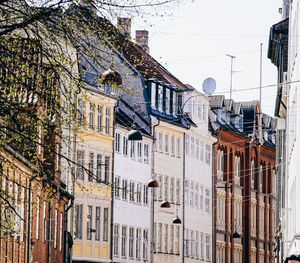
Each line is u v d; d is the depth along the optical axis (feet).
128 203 344.28
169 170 375.25
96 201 322.14
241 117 444.96
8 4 111.55
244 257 447.83
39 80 113.80
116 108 333.83
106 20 112.88
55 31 112.16
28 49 113.39
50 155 120.57
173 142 377.71
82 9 111.86
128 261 345.72
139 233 354.13
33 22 111.34
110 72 117.39
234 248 437.17
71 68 116.98
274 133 482.28
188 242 392.88
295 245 193.06
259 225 463.83
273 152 478.59
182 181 385.50
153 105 361.10
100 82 118.93
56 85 114.01
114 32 114.11
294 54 215.72
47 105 114.32
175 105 379.76
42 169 118.93
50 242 253.65
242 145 444.55
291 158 226.99
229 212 433.48
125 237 343.87
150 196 360.48
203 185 407.44
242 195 446.19
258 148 459.32
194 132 394.11
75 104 115.34
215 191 419.13
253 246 456.86
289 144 236.02
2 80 113.19
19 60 112.88
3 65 112.98
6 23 111.55
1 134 115.03
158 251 368.68
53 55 113.09
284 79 255.70
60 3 111.34
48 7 111.04
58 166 128.47
